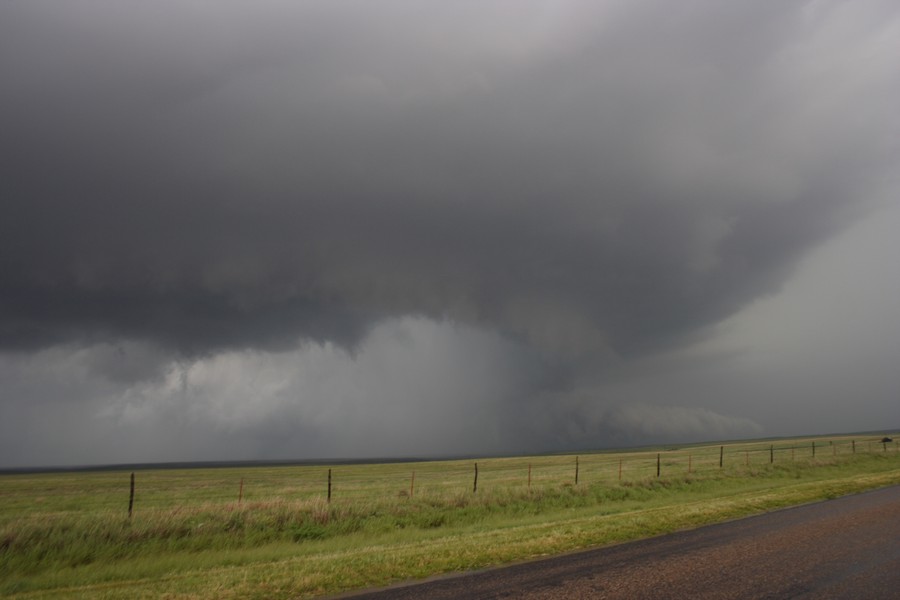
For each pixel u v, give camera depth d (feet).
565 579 30.32
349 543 50.75
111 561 45.57
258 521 57.26
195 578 34.60
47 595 32.86
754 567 31.60
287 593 29.55
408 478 195.93
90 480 273.13
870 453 154.40
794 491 70.33
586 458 403.54
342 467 433.48
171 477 298.97
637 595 26.76
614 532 44.06
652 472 135.13
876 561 32.50
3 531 46.21
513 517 67.87
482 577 31.65
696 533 43.29
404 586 30.32
